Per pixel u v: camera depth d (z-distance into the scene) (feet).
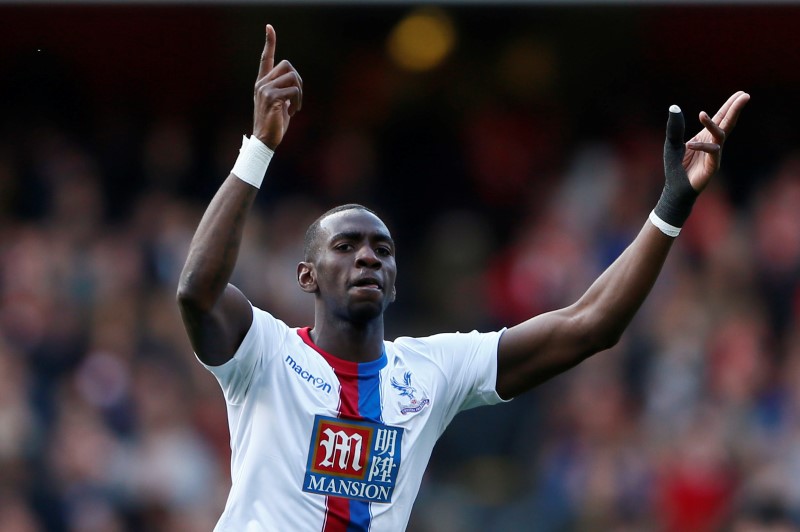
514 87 174.09
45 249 153.79
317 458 52.80
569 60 173.37
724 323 145.07
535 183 170.30
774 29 166.81
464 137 173.27
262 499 52.19
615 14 170.81
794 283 152.15
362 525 52.70
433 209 170.40
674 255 152.25
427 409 55.21
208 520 130.82
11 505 128.16
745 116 169.07
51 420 135.85
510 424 138.10
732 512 126.31
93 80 168.86
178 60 169.37
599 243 159.02
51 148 166.71
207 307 50.96
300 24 170.50
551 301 153.79
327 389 53.88
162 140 168.86
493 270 162.61
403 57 173.17
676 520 128.16
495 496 133.18
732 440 132.46
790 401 137.28
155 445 132.87
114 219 162.30
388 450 53.67
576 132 172.55
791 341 146.10
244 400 53.78
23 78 166.81
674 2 144.87
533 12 171.53
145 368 140.15
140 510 130.00
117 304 147.33
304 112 171.63
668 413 136.77
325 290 55.36
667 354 141.49
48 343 143.74
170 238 156.66
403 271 164.86
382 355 55.93
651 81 172.14
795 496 120.98
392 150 173.17
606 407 136.87
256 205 161.07
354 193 169.17
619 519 128.98
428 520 131.85
